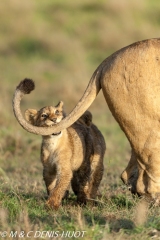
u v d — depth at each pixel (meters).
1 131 36.00
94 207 21.73
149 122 19.86
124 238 17.00
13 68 59.62
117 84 19.97
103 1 77.38
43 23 73.12
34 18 74.44
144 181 20.66
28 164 31.81
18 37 69.50
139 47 19.91
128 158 32.66
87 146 23.53
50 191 22.95
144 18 72.81
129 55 19.91
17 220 19.00
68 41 67.44
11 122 39.28
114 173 29.00
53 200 21.55
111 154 34.03
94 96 20.75
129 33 68.06
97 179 23.66
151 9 75.06
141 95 19.67
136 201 21.05
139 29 68.44
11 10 74.69
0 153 33.06
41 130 20.89
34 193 23.80
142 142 20.16
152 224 17.59
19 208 20.47
